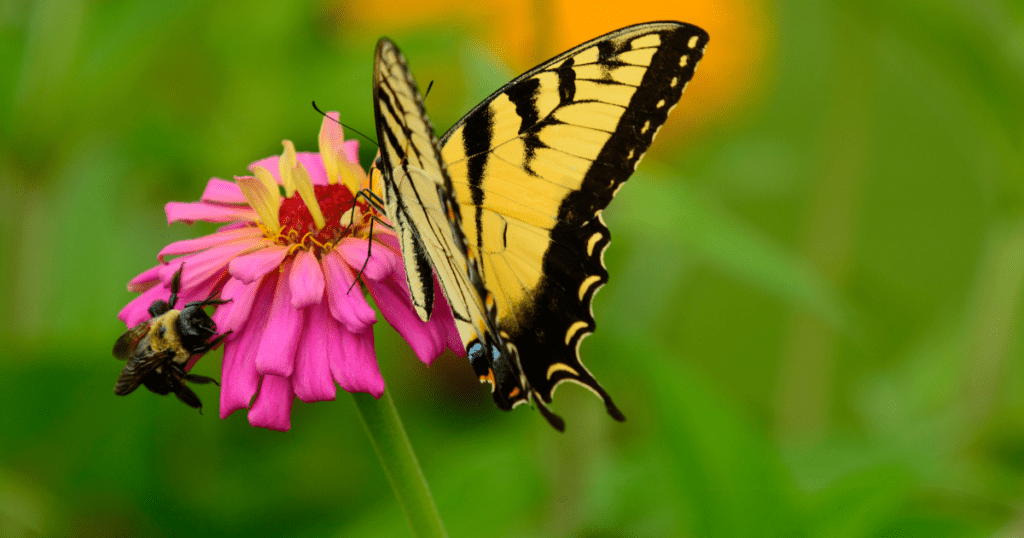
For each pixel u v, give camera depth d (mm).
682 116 968
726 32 962
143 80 960
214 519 958
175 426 965
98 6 938
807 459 940
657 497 930
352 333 854
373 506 951
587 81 866
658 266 959
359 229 867
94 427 956
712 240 917
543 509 938
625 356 880
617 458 952
